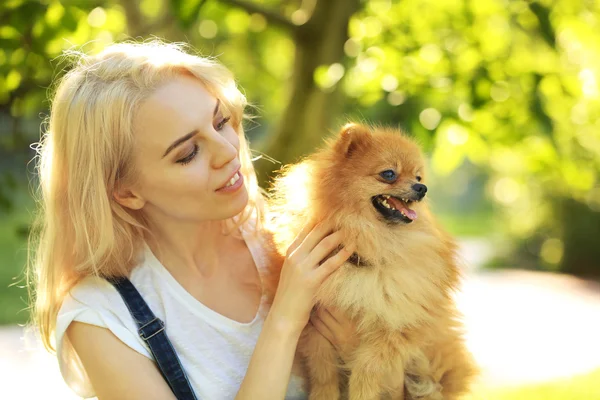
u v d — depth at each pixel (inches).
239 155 101.5
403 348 103.4
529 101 190.5
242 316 97.3
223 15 261.3
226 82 99.5
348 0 194.1
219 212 92.9
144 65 90.9
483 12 227.1
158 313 92.5
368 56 199.8
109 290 91.0
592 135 231.6
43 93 192.2
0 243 676.1
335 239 96.8
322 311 105.5
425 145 186.7
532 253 661.9
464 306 454.0
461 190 1407.5
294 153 191.9
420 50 205.5
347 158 109.4
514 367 294.8
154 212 95.2
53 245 92.7
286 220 108.4
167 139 88.4
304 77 195.8
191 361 91.4
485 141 201.6
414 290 103.0
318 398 106.3
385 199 108.5
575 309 449.7
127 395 86.4
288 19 195.0
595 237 617.3
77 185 89.7
